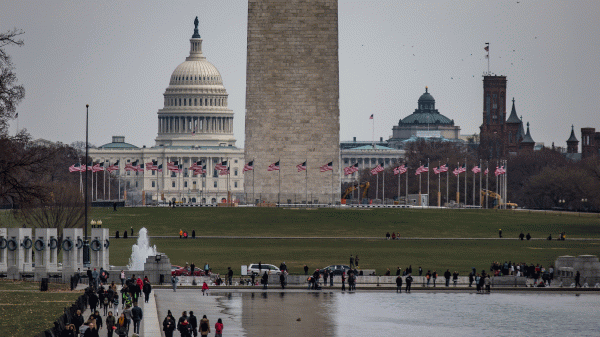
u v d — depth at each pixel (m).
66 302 146.88
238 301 165.62
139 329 126.62
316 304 163.50
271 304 162.38
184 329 114.19
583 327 143.50
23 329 120.94
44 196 171.50
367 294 179.62
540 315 154.75
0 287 167.50
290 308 157.88
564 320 149.88
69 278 181.50
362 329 139.12
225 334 132.75
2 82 170.25
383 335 134.75
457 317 152.00
